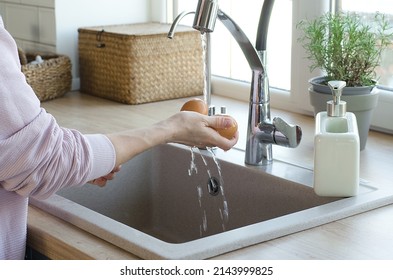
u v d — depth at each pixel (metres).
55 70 2.51
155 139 1.42
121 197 1.92
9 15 2.91
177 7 2.76
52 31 2.67
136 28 2.63
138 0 2.79
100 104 2.48
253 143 1.74
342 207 1.44
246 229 1.34
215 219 1.84
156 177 1.97
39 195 1.34
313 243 1.31
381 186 1.58
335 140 1.48
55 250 1.37
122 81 2.46
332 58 1.84
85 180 1.35
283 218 1.39
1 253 1.37
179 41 2.53
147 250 1.26
